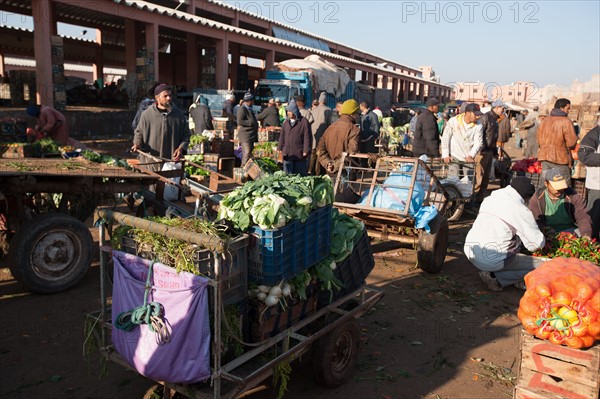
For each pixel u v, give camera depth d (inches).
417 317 220.2
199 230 131.3
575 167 363.9
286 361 142.8
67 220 226.4
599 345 134.0
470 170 411.5
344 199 284.0
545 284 136.9
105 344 149.9
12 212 236.7
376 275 270.8
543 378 138.6
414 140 438.9
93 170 242.1
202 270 125.5
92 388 158.2
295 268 148.6
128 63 952.3
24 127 437.7
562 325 133.1
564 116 329.4
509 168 498.0
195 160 467.8
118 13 693.9
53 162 266.1
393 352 189.0
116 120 761.0
